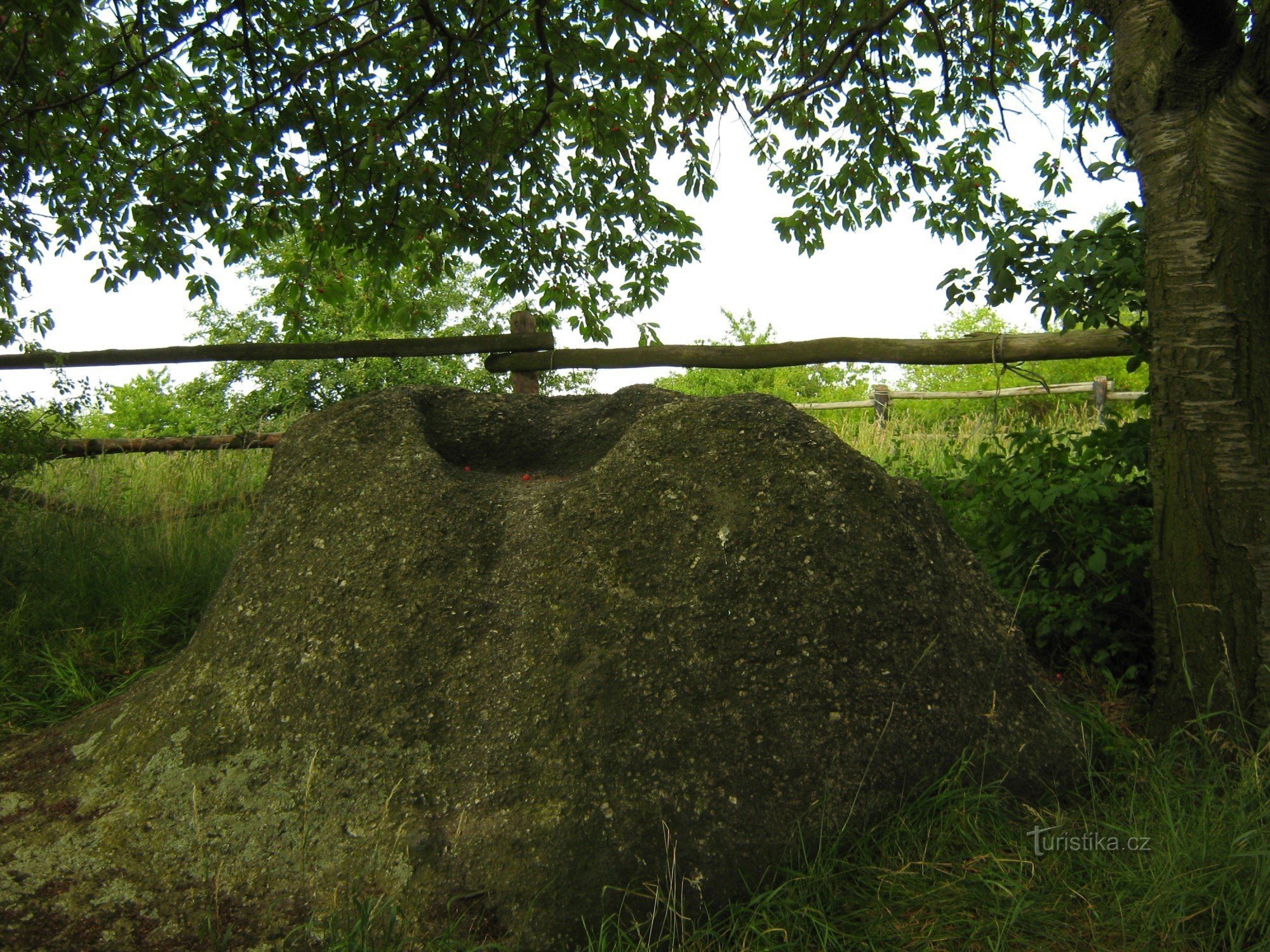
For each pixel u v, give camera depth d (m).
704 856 2.17
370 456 2.86
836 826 2.30
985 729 2.54
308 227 6.12
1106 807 2.51
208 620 2.73
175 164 5.78
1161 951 1.98
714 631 2.41
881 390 12.91
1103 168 3.27
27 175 5.76
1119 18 3.10
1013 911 2.04
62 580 4.48
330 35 5.93
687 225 7.03
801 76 6.30
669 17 6.07
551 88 5.74
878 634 2.46
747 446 2.67
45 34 4.77
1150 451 3.03
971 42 6.23
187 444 6.25
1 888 2.14
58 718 3.51
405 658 2.45
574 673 2.38
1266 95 2.73
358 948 1.99
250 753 2.38
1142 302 3.28
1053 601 3.54
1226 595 2.78
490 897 2.09
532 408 3.33
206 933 2.07
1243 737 2.68
